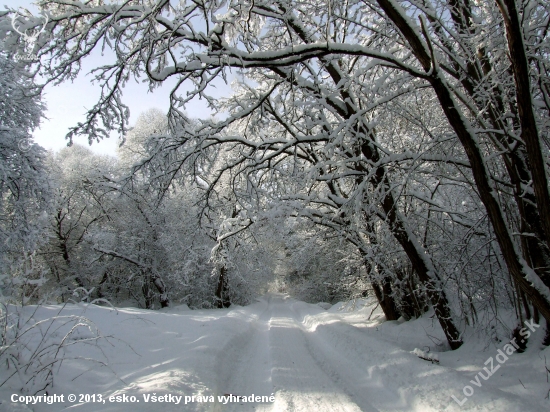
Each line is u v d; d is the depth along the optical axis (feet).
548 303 12.73
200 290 70.59
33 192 33.55
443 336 24.90
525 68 10.83
